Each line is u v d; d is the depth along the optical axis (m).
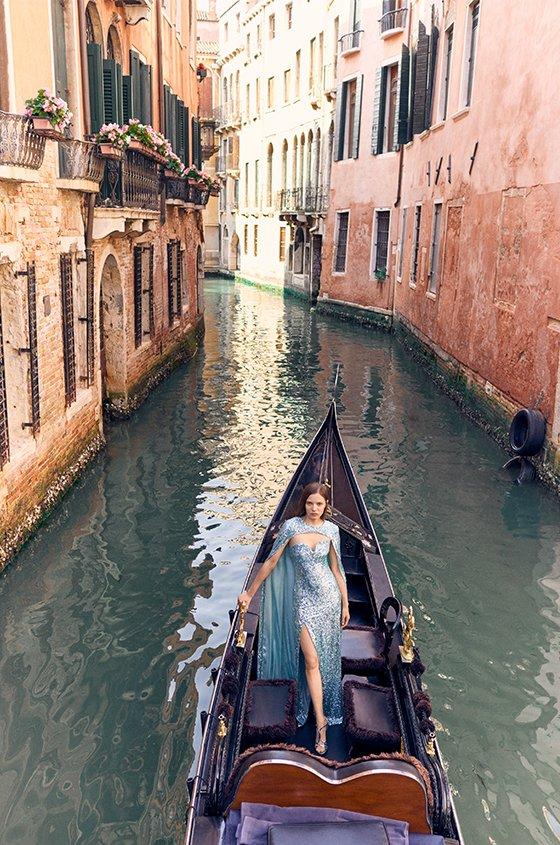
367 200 24.11
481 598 6.79
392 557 7.54
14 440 7.55
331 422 7.61
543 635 6.24
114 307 11.80
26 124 6.77
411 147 20.53
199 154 21.05
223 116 42.38
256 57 36.28
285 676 4.36
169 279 16.06
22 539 7.34
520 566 7.43
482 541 7.96
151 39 14.41
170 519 8.33
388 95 22.69
